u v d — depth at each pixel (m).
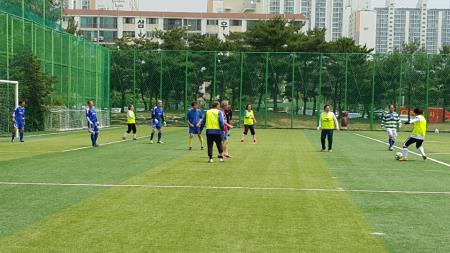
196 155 21.05
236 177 14.70
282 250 7.49
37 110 36.72
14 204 10.42
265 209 10.27
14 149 22.83
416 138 20.56
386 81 52.09
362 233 8.52
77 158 19.19
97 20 105.31
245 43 69.31
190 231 8.45
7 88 32.97
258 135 38.59
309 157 21.19
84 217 9.34
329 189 12.87
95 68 47.78
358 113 52.31
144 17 105.19
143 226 8.73
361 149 26.06
